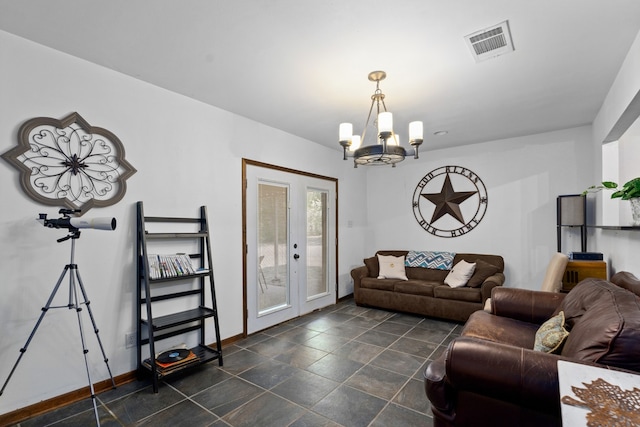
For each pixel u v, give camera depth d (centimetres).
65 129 219
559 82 266
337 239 494
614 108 264
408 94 289
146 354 257
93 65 233
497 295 270
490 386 134
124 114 249
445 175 489
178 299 283
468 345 144
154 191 267
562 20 185
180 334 281
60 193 216
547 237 411
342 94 289
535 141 420
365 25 189
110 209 240
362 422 192
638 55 199
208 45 211
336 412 202
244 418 197
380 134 223
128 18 183
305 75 252
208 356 266
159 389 232
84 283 226
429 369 160
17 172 200
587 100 304
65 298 217
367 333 350
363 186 562
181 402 215
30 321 203
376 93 277
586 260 317
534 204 420
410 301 418
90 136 231
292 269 408
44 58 211
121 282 245
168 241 278
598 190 339
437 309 396
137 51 218
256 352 298
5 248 195
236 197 335
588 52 219
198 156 300
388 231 546
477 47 213
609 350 123
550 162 409
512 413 134
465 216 471
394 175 541
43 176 209
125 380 244
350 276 525
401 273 467
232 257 329
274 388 232
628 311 137
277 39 204
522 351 135
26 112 203
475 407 142
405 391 227
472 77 256
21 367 199
